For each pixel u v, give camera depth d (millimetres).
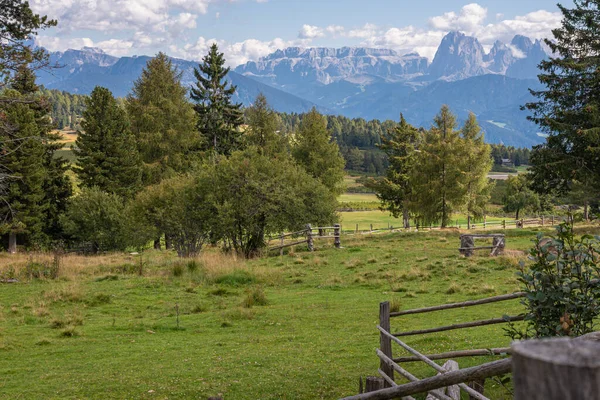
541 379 1233
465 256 25438
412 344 10594
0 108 24656
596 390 1166
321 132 56781
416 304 15625
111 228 44188
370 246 33156
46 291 19531
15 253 44125
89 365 10383
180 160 55688
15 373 9977
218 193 31531
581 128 31766
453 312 13789
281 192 31828
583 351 1252
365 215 109375
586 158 32188
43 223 48938
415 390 3783
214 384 8766
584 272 5328
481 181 55375
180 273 23422
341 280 21297
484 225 62625
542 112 34750
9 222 46156
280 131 65062
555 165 32281
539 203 90062
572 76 33406
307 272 24328
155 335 13312
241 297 18859
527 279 5406
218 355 10805
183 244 32844
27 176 45344
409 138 66625
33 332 13781
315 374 9016
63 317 15492
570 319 5156
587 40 34250
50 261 25953
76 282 22250
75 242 51875
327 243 35844
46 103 23953
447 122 52469
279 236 33812
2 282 22328
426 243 33688
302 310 15820
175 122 56875
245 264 25203
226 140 64438
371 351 10375
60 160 53688
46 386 9016
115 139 53062
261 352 10852
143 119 55812
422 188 52188
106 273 24391
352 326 13195
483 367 3312
